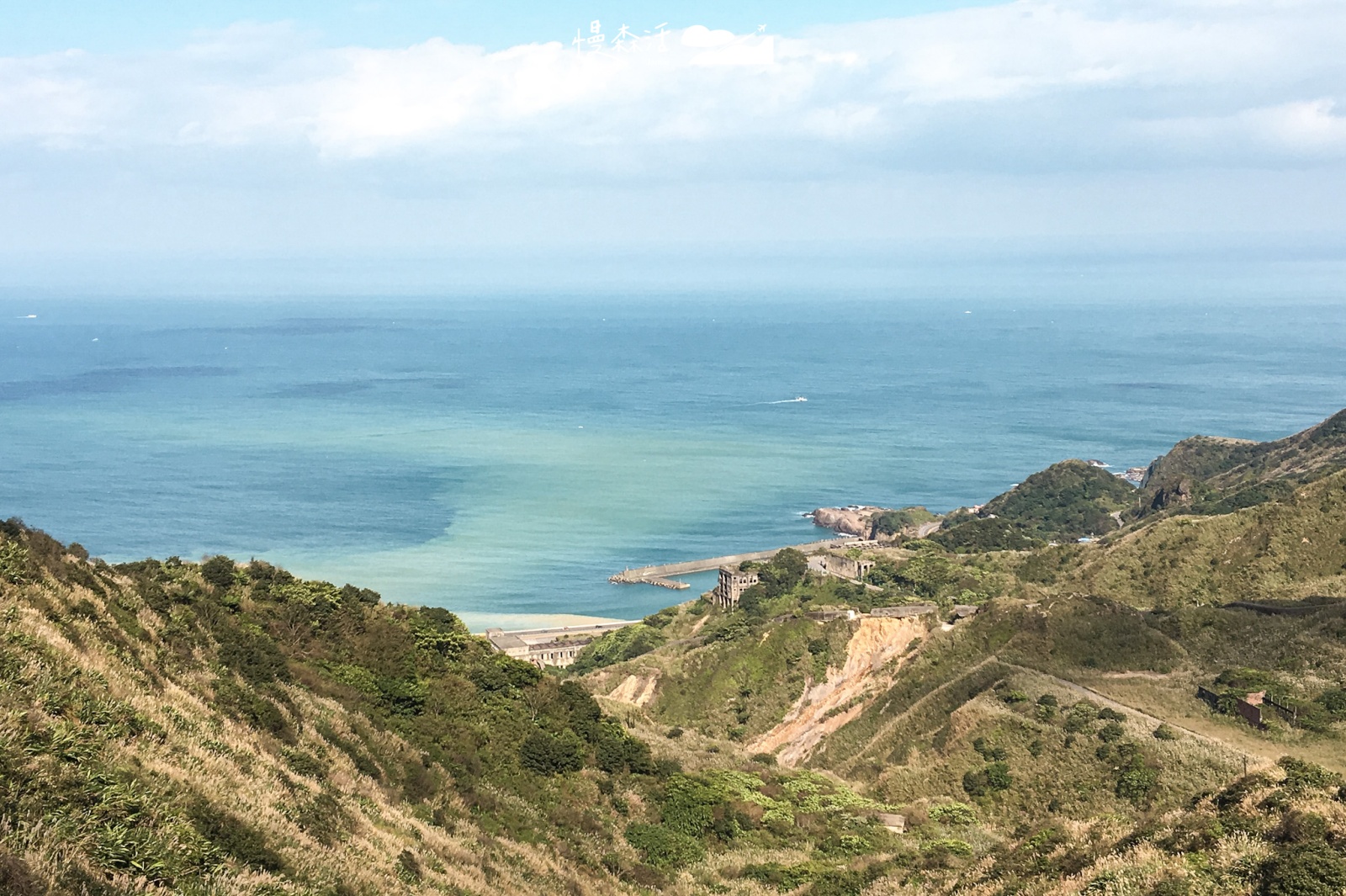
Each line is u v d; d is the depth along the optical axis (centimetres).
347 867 3656
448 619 7469
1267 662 9156
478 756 6162
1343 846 3438
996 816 7662
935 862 5872
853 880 5681
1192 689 8925
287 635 6212
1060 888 4069
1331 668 8650
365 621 6750
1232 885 3431
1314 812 3709
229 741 4109
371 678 6241
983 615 11556
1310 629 9425
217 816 3347
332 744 5044
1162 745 7700
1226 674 8819
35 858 2517
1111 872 3903
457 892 4141
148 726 3688
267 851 3362
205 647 5169
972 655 10944
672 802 6681
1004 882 4606
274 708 4866
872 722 10525
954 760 8525
